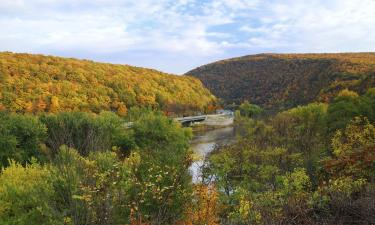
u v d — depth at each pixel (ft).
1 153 107.96
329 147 96.89
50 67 382.63
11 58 369.71
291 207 28.91
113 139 146.51
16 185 46.91
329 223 25.17
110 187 25.35
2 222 42.39
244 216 27.86
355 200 28.99
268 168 79.10
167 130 172.24
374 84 312.91
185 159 35.17
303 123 156.76
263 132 152.35
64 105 323.78
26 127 115.55
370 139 63.52
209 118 435.53
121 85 428.97
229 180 86.22
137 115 256.52
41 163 109.81
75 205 24.09
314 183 55.83
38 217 39.52
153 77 522.88
